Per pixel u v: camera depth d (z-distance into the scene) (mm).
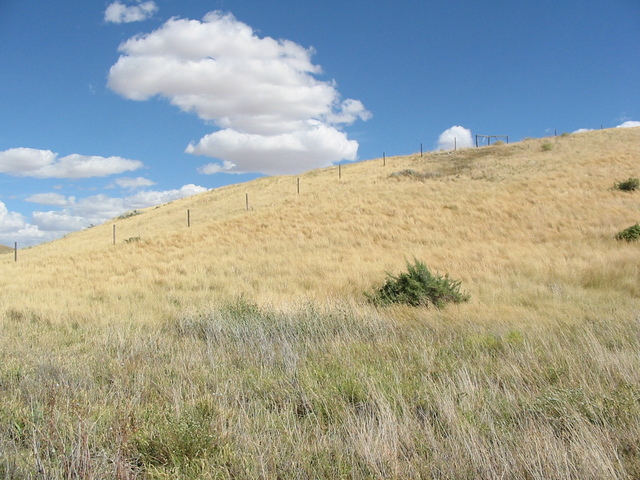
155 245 26406
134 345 6355
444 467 2828
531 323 6891
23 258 30281
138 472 3025
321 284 12914
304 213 28969
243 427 3443
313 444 3197
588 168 32281
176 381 4648
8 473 2891
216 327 7441
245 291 12594
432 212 25719
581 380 4145
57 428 3426
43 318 9297
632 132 46219
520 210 24109
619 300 8953
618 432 3166
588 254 14430
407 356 5547
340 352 5652
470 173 36594
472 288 11266
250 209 34000
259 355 5840
